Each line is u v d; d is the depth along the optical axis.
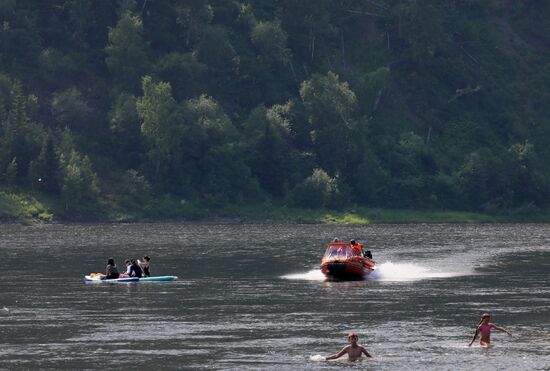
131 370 130.88
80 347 145.50
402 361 135.50
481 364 133.50
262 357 138.50
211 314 177.38
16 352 141.88
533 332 157.00
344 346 146.12
